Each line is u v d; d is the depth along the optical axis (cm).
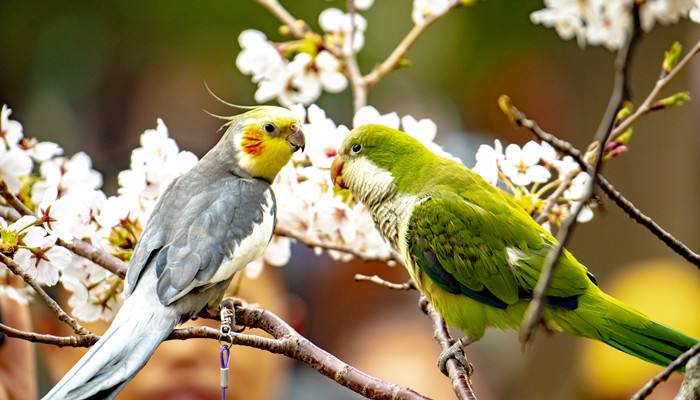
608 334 694
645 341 682
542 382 1505
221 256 664
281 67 889
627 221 1572
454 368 708
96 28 1631
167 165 757
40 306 980
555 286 708
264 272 1038
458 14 1717
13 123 759
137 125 1270
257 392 1030
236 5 1573
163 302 620
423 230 743
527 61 1725
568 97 1714
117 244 749
